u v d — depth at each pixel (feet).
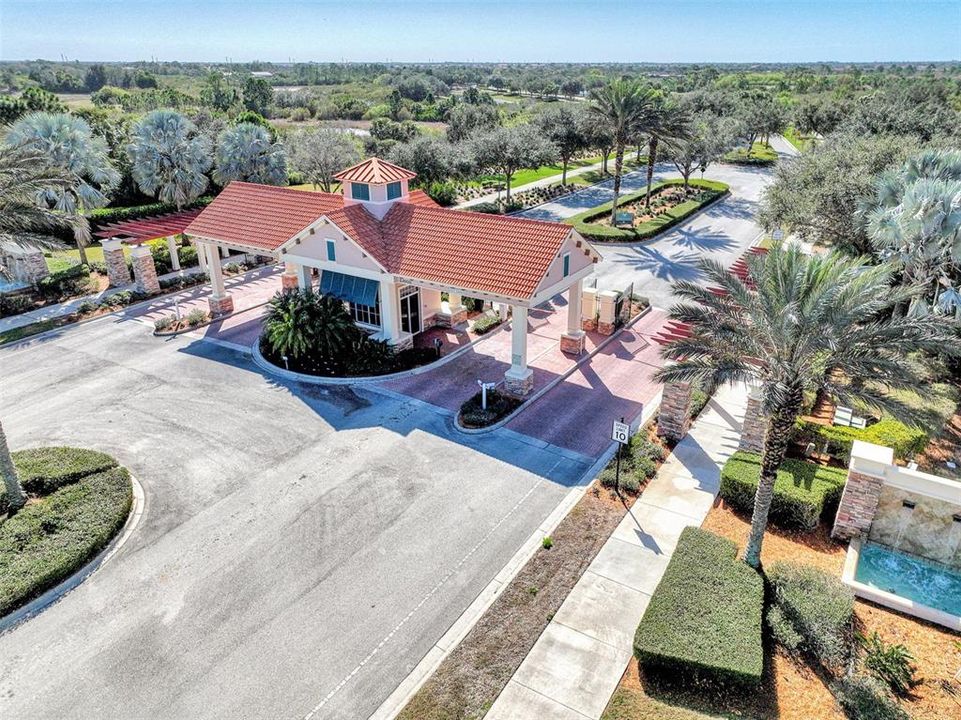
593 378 86.33
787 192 116.88
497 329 101.40
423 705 41.68
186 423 75.10
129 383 84.74
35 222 68.13
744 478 59.16
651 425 74.49
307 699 42.52
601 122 164.76
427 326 100.78
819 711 41.01
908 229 77.66
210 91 376.89
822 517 58.80
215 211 106.11
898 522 55.16
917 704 41.70
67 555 52.60
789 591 47.85
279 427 74.18
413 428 73.87
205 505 61.00
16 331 100.01
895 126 186.60
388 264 86.43
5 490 59.41
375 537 56.80
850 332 46.93
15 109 213.87
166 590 51.21
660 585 47.85
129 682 43.62
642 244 150.20
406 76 622.13
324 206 100.99
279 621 48.32
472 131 226.99
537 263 79.00
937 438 70.54
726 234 159.33
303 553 55.01
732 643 42.80
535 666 44.42
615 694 41.52
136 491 63.00
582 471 66.13
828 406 77.30
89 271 122.21
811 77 522.06
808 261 50.14
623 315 103.24
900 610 49.11
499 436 72.38
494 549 55.42
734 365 48.62
